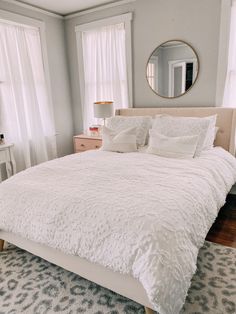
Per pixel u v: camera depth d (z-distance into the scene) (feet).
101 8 11.56
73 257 5.09
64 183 6.04
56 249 5.22
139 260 3.96
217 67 9.48
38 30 11.90
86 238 4.57
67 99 13.98
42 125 12.52
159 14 10.25
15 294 5.35
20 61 11.23
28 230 5.42
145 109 11.06
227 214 8.53
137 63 11.33
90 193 5.29
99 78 12.48
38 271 6.07
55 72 13.06
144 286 3.83
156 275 3.73
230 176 7.66
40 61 12.19
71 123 14.46
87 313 4.82
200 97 10.12
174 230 4.24
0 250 6.90
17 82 11.07
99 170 6.91
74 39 12.98
